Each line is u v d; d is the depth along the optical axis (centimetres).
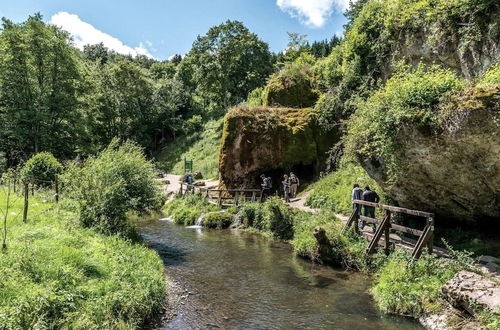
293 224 1466
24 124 3319
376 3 1784
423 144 885
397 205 1249
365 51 1878
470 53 1173
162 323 675
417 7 1437
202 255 1204
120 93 5219
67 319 534
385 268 891
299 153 2206
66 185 1259
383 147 977
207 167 3812
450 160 862
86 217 1131
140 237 1331
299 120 2280
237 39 5319
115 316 621
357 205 1180
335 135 2241
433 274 782
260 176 2175
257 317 711
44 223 995
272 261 1132
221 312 734
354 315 721
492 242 941
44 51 3350
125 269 773
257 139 2223
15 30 3281
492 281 657
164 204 2394
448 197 973
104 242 952
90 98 4088
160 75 8169
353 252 1048
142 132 5388
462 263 763
